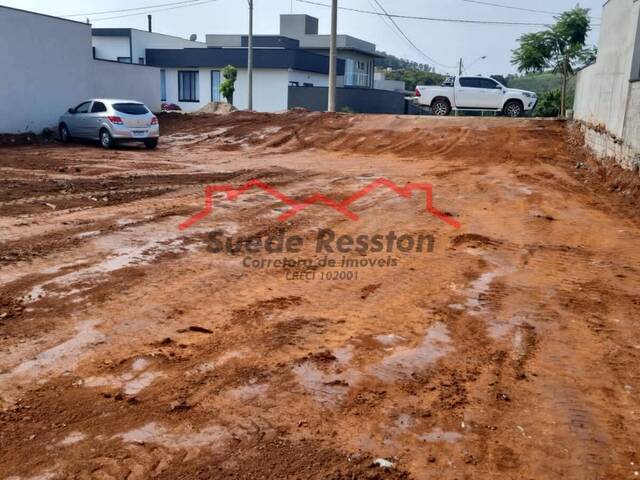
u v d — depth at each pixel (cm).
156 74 3027
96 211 1028
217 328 574
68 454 373
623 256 852
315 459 374
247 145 2156
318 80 4438
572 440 404
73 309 604
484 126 2216
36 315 586
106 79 2708
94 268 729
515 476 363
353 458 377
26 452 373
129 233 891
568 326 601
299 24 5625
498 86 2519
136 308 614
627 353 543
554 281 740
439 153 1914
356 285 713
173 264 761
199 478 352
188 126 2542
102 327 565
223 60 4081
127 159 1766
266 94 4059
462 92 2538
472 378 489
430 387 472
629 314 636
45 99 2344
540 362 522
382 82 6500
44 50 2319
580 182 1441
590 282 738
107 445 383
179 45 4800
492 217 1083
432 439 401
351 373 491
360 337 564
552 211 1139
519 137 2041
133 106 2059
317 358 516
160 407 432
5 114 2178
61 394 445
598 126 1666
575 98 2345
